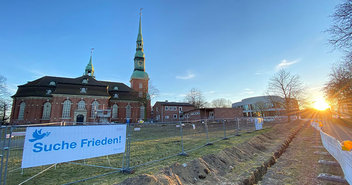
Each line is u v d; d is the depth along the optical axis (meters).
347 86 26.19
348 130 20.80
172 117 55.22
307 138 15.82
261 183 5.99
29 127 3.98
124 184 4.40
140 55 56.97
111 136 5.44
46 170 5.99
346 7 10.84
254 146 10.73
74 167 6.36
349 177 5.46
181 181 5.25
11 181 4.93
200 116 40.62
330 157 8.61
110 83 53.41
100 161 7.18
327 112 43.53
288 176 6.50
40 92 39.34
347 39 11.35
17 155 6.99
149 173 5.15
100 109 39.38
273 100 40.19
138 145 10.77
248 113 78.56
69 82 38.22
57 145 4.32
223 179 5.71
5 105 39.78
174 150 8.99
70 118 36.34
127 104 47.84
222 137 13.47
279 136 16.41
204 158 7.00
